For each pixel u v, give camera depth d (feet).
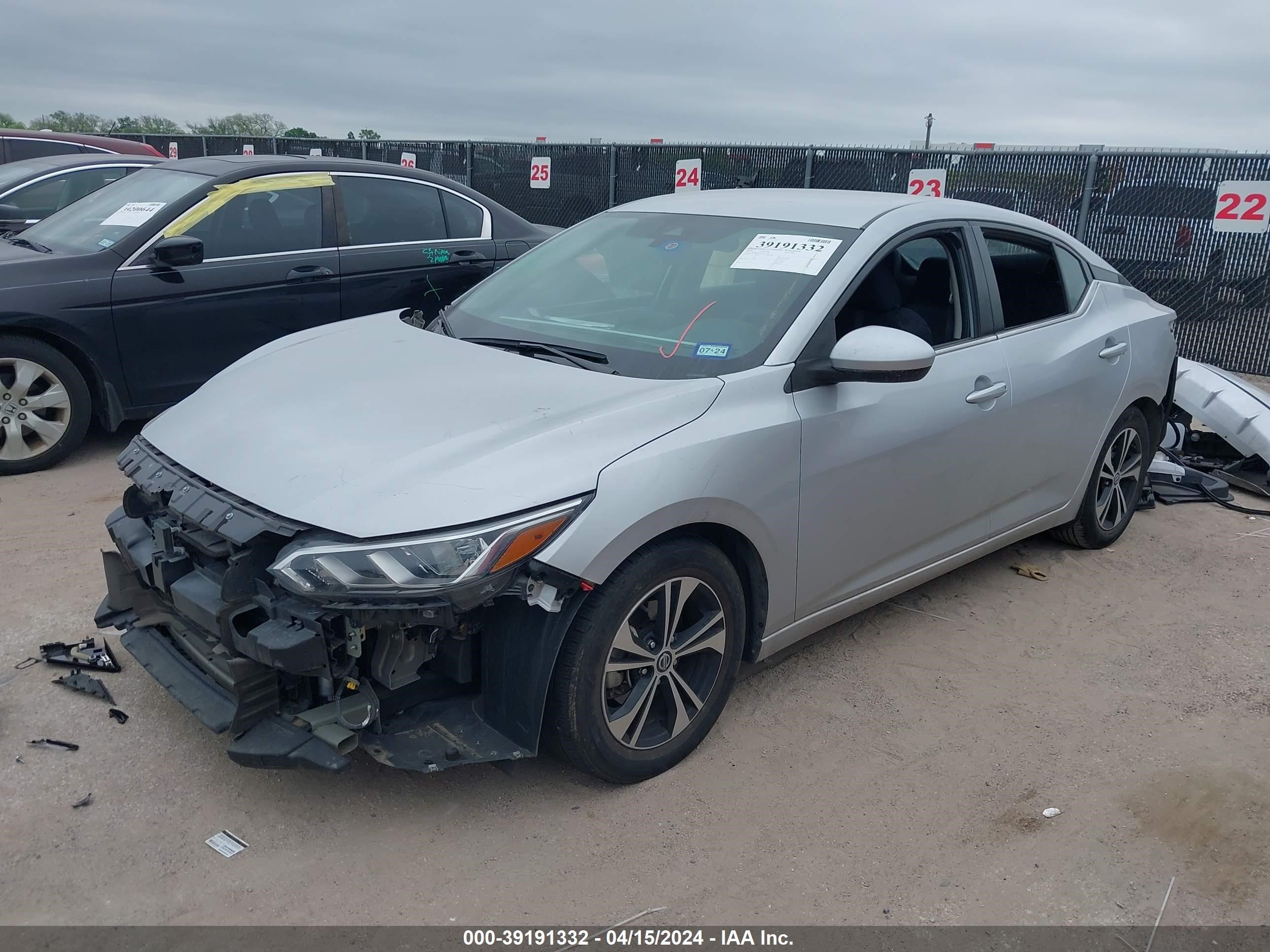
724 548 10.56
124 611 11.16
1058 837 9.59
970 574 15.89
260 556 8.83
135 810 9.48
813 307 11.13
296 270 20.62
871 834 9.57
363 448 9.23
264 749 8.85
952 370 12.59
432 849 9.12
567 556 8.64
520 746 9.16
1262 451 19.79
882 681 12.44
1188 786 10.44
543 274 13.52
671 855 9.16
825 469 10.92
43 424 18.79
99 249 19.24
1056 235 15.28
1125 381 15.66
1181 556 16.90
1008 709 11.94
